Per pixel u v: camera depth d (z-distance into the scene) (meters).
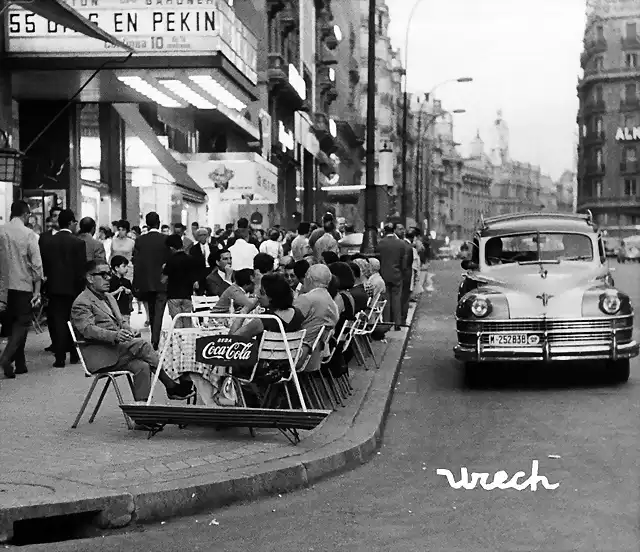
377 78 130.12
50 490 7.27
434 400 13.53
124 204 29.70
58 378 13.88
